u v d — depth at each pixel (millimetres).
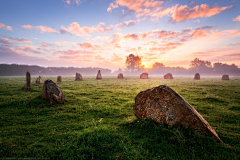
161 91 5336
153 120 5234
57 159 3248
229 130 5199
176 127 4656
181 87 18266
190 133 4301
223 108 8219
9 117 6234
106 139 4145
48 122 5766
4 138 4125
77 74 30750
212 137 4219
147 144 4016
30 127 5137
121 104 9070
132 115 6875
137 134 4621
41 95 9438
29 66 77438
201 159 3379
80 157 3314
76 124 5582
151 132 4734
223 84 22500
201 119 4547
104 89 15711
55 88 9047
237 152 3680
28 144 3922
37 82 20844
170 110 4938
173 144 4043
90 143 3939
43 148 3674
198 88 17297
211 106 8617
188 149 3775
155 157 3387
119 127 5266
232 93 13281
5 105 8031
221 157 3449
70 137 4316
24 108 7645
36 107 7945
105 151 3635
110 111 7445
